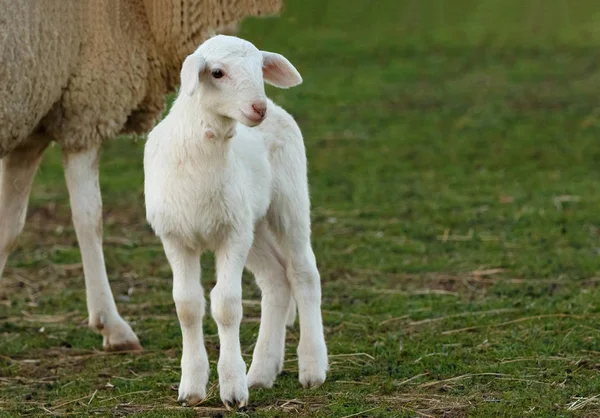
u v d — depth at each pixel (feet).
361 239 55.42
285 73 30.40
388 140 80.38
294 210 33.14
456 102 93.45
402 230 57.16
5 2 37.17
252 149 31.73
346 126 85.25
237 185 30.09
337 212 61.36
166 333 41.57
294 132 33.47
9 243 40.63
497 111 89.45
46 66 38.34
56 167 75.92
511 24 132.98
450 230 57.06
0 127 37.86
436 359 35.99
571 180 68.23
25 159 40.81
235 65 28.50
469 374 34.04
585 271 48.42
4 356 39.24
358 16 137.59
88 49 39.50
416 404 31.27
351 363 36.11
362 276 49.01
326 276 49.06
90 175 40.47
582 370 34.30
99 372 36.99
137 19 40.32
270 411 30.40
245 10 40.83
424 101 94.07
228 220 30.07
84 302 46.73
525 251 52.37
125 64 40.09
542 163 73.00
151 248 55.57
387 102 93.97
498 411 30.37
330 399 31.65
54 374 37.09
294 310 34.99
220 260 30.58
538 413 30.14
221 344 30.63
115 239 57.31
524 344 37.50
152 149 30.91
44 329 42.73
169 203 29.96
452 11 141.69
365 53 115.96
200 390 31.40
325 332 40.34
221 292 30.09
